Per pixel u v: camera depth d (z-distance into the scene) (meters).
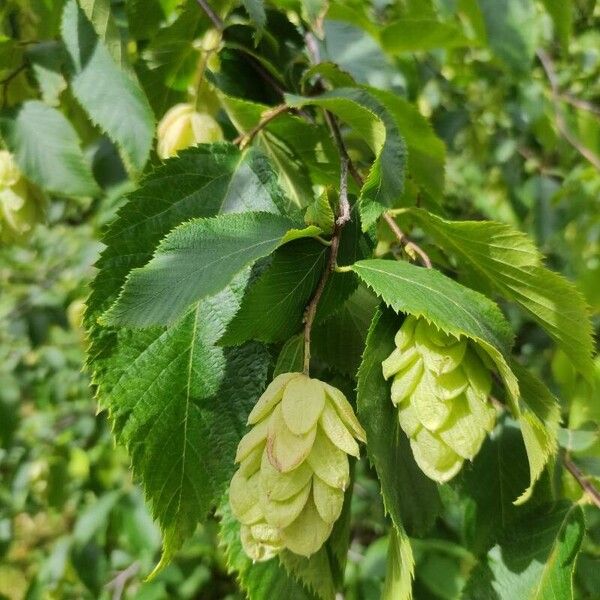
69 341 0.75
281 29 0.26
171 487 0.17
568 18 0.29
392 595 0.15
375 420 0.15
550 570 0.19
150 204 0.18
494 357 0.14
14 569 0.65
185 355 0.17
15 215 0.26
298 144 0.24
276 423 0.15
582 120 0.50
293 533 0.14
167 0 0.25
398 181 0.19
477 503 0.23
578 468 0.23
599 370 0.24
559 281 0.17
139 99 0.23
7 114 0.25
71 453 0.58
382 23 0.39
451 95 0.53
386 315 0.16
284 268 0.16
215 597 0.55
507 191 0.51
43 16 0.27
